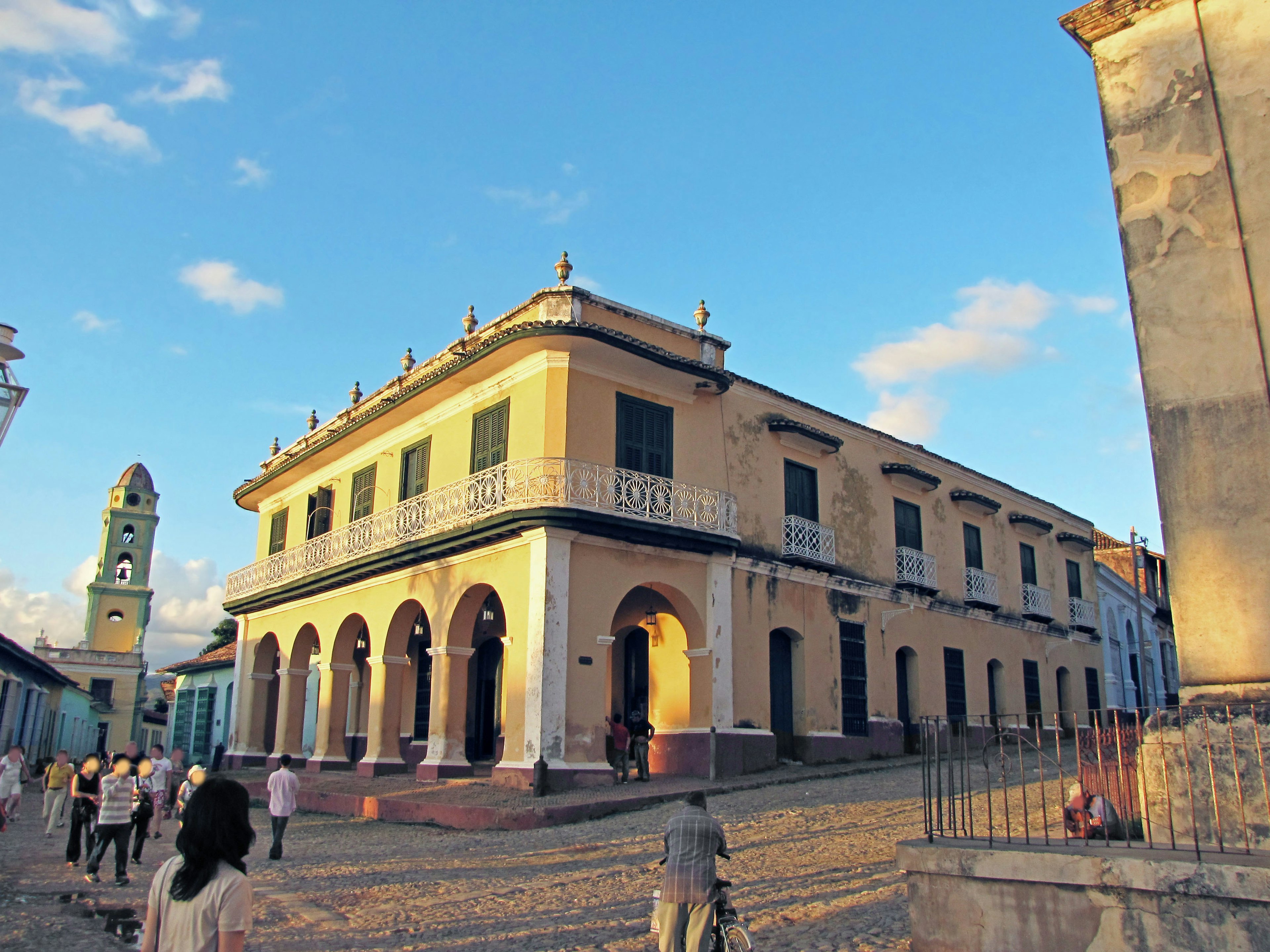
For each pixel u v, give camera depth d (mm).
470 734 21422
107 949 7484
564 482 15586
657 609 18531
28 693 31578
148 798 12055
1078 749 7125
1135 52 7016
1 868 11547
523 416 16875
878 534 22422
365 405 23609
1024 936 5281
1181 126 6734
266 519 27453
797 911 7715
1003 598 26625
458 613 17703
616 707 19109
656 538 16672
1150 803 5867
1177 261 6578
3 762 17312
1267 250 6289
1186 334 6457
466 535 16656
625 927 7602
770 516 19531
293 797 12211
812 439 20438
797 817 12539
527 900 8750
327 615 22312
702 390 18484
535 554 15664
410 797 15383
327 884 10000
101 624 56719
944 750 22250
